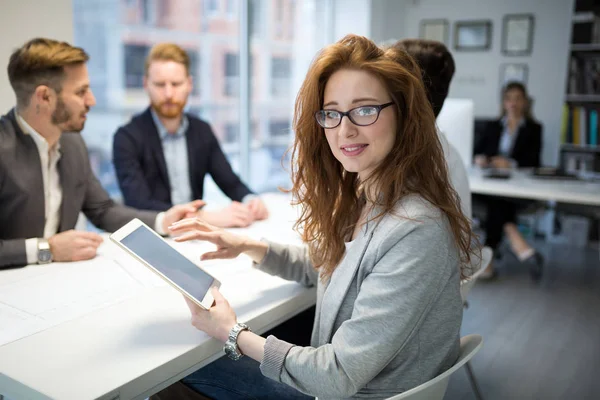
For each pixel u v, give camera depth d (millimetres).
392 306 923
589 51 4625
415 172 1031
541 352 2631
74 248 1490
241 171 4227
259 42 4316
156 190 2514
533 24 5066
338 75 1014
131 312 1159
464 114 3363
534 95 5172
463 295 1352
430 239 939
